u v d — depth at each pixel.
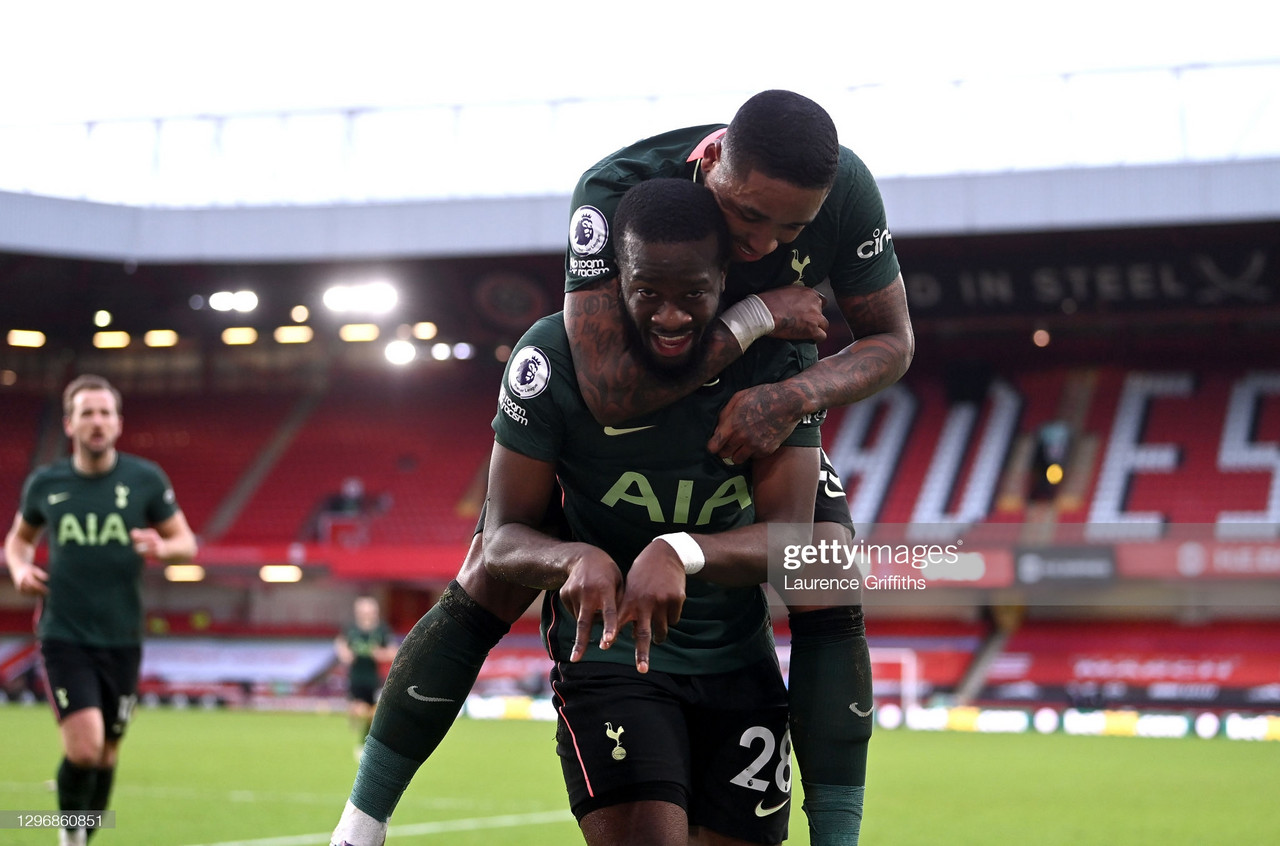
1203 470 25.83
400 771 3.01
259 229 24.02
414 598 29.78
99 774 6.36
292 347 32.19
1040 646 25.17
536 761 14.66
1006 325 26.89
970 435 27.75
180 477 29.94
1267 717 22.14
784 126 2.52
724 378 2.83
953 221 21.95
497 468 2.86
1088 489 25.91
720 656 3.00
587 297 2.74
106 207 23.84
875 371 2.90
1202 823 9.43
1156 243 22.83
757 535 2.72
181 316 28.48
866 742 3.02
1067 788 12.22
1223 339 28.30
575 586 2.52
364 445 30.44
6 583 29.97
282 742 17.19
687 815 2.86
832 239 2.95
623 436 2.82
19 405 31.28
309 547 26.66
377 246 23.77
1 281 25.92
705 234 2.49
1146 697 23.42
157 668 29.00
